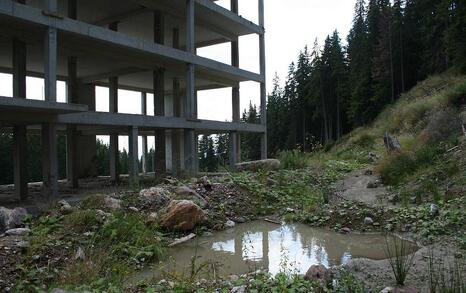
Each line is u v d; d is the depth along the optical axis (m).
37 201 12.98
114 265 6.45
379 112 42.56
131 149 18.48
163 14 22.86
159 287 5.48
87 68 24.83
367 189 14.38
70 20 15.20
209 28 25.95
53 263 6.62
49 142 15.20
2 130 20.33
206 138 43.38
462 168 11.77
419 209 9.73
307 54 58.31
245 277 5.96
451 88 24.02
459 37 28.16
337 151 33.38
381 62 43.50
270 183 15.13
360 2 56.31
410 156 14.88
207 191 12.62
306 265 7.04
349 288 5.03
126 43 17.80
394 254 7.42
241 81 29.16
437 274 5.63
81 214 8.39
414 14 42.62
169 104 34.19
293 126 57.69
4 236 7.43
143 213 9.91
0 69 24.38
